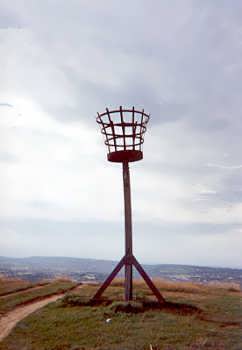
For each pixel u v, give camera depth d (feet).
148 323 50.39
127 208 65.31
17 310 65.46
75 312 57.93
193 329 47.55
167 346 40.34
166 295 83.41
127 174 66.03
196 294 88.53
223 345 40.50
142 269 63.36
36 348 41.42
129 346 40.52
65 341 43.93
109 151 67.10
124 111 64.85
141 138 66.08
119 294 78.84
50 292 87.86
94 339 43.98
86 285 110.01
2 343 43.57
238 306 66.59
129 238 64.49
